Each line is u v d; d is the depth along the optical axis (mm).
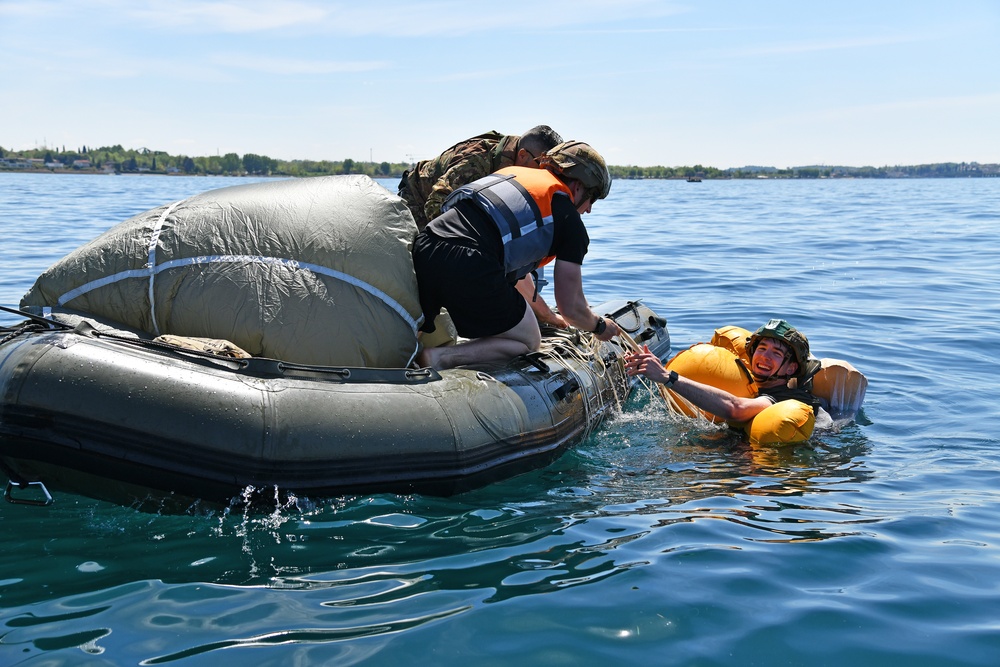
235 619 2521
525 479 3818
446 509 3404
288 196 3764
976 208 29516
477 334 4059
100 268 3584
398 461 3363
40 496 3324
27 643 2363
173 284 3521
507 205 3924
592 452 4277
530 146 4434
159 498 3168
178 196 29078
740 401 4609
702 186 80938
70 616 2512
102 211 19750
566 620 2578
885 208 29625
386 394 3473
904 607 2707
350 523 3213
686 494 3719
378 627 2504
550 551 3068
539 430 3916
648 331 5930
